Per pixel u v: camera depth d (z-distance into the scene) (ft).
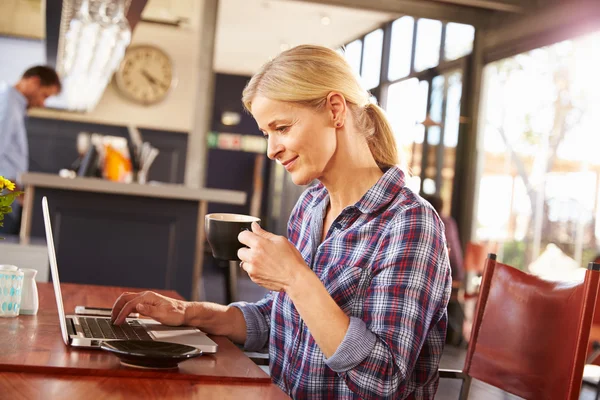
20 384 3.15
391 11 24.82
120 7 19.67
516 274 5.17
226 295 18.30
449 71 26.76
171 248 14.87
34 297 5.07
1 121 19.24
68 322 4.74
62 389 3.12
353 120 4.79
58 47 25.85
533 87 22.62
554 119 21.40
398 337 4.03
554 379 4.48
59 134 28.02
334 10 31.30
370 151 4.96
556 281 4.79
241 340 5.38
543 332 4.70
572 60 20.84
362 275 4.46
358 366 3.93
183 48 28.43
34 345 3.92
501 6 22.61
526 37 22.89
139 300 4.95
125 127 28.32
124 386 3.27
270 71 4.52
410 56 29.71
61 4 20.94
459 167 25.70
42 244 12.34
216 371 3.68
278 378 5.08
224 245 4.13
